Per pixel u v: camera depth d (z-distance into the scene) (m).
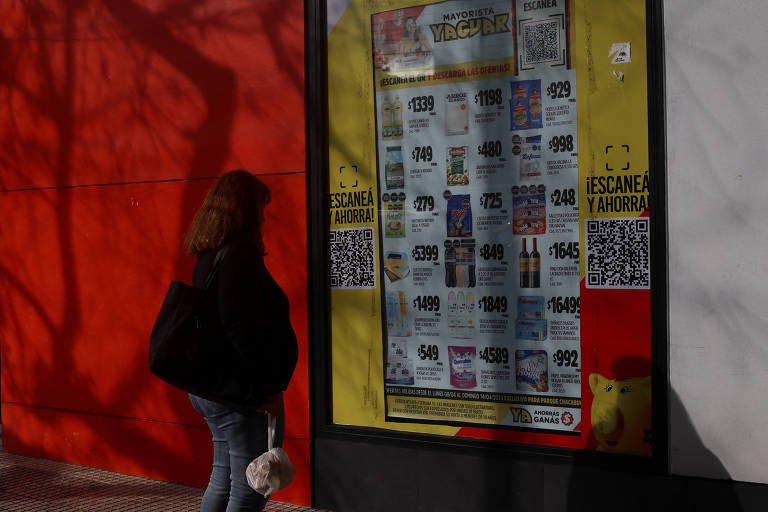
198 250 2.76
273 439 2.64
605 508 3.28
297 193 4.06
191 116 4.44
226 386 2.58
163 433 4.57
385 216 3.87
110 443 4.77
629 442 3.28
